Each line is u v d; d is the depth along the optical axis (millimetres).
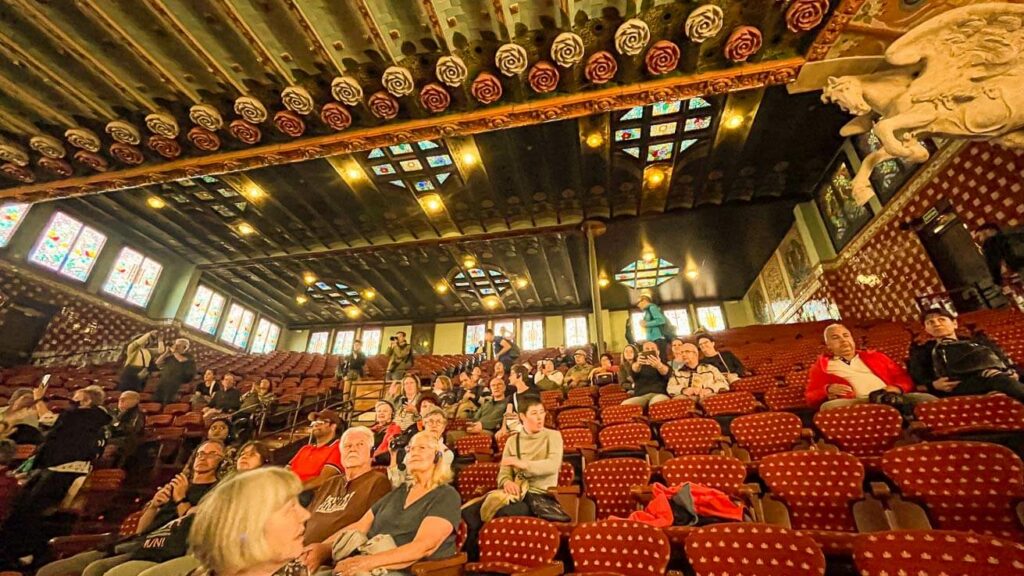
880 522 2025
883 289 8695
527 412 2908
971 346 2854
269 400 6766
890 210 8383
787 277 12508
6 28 5129
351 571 1735
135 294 12469
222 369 11148
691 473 2631
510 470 2672
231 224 11812
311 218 11820
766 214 11445
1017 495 1692
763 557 1524
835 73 4996
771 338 9523
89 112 6383
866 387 3119
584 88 5656
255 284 15617
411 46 5422
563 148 9336
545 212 11789
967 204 6785
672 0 4863
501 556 2098
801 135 8961
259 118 6059
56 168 7125
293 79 5793
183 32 5074
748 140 8953
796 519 2201
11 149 6781
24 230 9922
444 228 12492
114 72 5672
